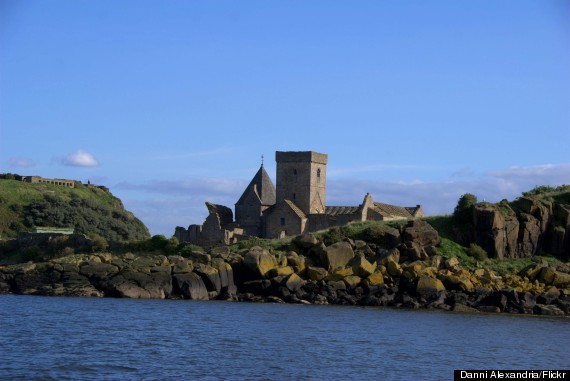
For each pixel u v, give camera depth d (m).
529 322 84.94
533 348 68.38
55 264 107.38
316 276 99.88
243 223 153.00
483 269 102.44
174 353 61.56
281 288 98.69
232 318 80.94
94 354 60.38
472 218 112.12
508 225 110.88
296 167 153.38
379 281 97.69
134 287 100.81
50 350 61.44
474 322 83.06
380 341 69.25
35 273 106.69
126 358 59.19
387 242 108.25
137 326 74.38
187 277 100.56
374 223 115.62
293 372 56.03
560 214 114.06
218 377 53.88
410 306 94.62
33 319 77.69
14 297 99.56
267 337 69.69
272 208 153.62
